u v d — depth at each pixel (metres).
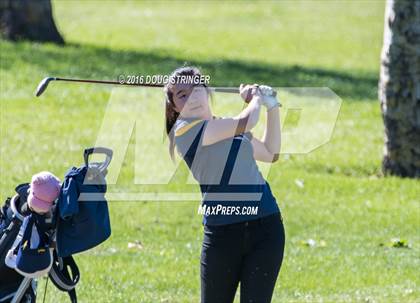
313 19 96.75
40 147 39.47
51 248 17.22
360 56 77.44
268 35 85.62
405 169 38.28
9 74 51.34
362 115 50.56
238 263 17.02
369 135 46.00
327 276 25.66
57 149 39.38
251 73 60.97
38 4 62.41
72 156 38.53
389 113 38.09
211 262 16.98
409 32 36.78
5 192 32.72
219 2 106.94
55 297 23.25
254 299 16.80
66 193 16.70
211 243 16.98
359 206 33.84
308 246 28.92
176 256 27.44
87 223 16.86
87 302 22.95
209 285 17.11
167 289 24.48
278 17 97.44
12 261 17.20
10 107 45.62
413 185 36.75
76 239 16.94
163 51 68.81
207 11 99.94
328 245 29.09
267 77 59.91
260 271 16.83
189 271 25.95
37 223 16.97
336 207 33.62
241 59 69.75
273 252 16.84
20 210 17.56
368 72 68.50
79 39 73.69
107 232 17.12
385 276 25.78
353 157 41.41
